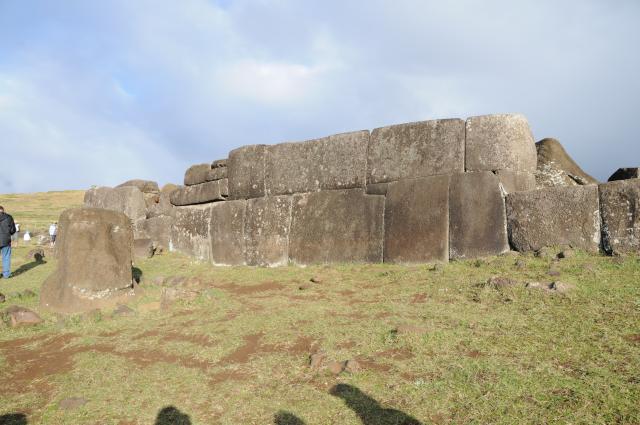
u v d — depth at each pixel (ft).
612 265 19.07
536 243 22.74
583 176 27.68
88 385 13.20
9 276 31.65
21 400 12.54
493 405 10.29
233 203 36.29
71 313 21.17
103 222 22.93
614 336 13.20
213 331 17.24
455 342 13.91
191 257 38.96
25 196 136.98
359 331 15.57
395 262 26.94
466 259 24.64
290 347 15.10
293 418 10.66
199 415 11.26
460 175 25.84
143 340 16.89
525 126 25.48
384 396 11.21
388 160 28.53
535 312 15.64
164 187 48.34
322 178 31.48
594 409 9.82
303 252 31.24
